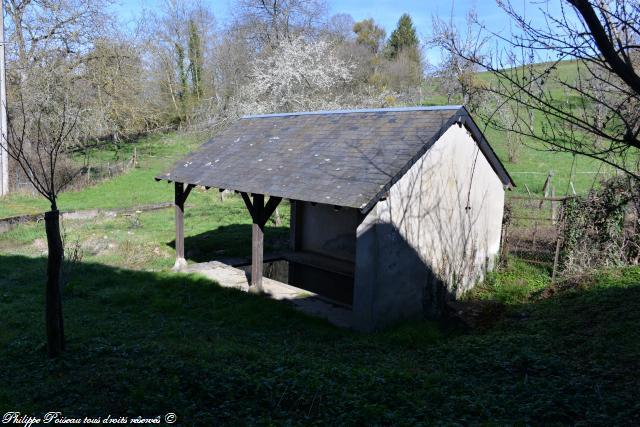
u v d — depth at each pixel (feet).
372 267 31.17
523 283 39.73
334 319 33.78
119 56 96.89
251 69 103.71
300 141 40.42
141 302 35.32
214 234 59.77
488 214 41.52
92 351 23.03
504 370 22.33
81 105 91.45
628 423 15.87
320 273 48.93
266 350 25.67
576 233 39.96
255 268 38.50
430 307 36.11
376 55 164.96
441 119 34.14
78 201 76.89
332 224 50.42
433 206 35.55
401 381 20.61
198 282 40.34
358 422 16.42
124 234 56.70
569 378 20.56
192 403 17.66
